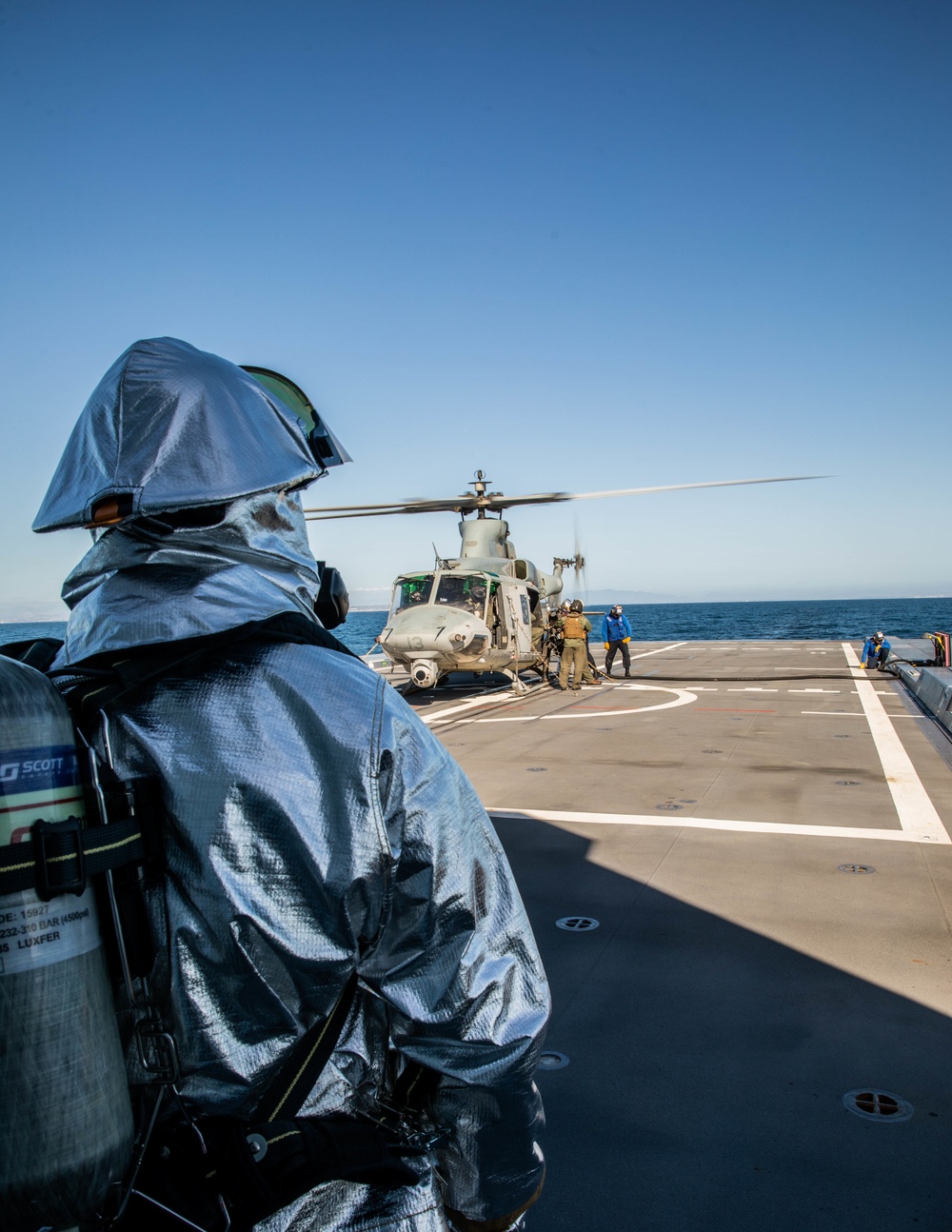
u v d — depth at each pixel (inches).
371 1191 44.4
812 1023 144.3
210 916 40.2
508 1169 47.7
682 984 159.6
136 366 47.1
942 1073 129.3
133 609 44.1
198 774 40.9
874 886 205.3
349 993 46.4
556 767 354.3
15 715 37.0
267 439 48.1
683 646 1131.9
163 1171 41.2
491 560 656.4
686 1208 102.9
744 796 296.8
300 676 43.8
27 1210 35.4
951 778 320.2
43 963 35.7
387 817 43.3
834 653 912.9
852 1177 107.4
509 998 46.0
